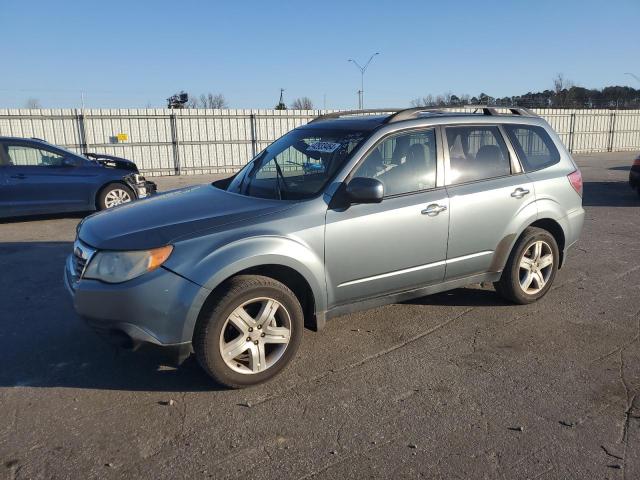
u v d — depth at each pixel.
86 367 4.05
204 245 3.54
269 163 4.72
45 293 5.79
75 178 10.33
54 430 3.23
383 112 5.52
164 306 3.42
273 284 3.71
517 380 3.82
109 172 10.69
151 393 3.67
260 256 3.62
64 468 2.88
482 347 4.38
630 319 4.92
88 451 3.03
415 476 2.81
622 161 25.19
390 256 4.24
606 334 4.60
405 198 4.31
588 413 3.39
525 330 4.70
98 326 3.54
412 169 4.42
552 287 5.85
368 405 3.51
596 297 5.51
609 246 7.72
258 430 3.24
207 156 21.78
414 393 3.66
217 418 3.37
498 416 3.36
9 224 10.09
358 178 3.92
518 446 3.05
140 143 20.56
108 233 3.70
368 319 4.96
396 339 4.54
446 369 4.00
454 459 2.95
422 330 4.71
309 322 4.11
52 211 10.24
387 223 4.17
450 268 4.62
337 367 4.04
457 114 4.86
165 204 4.23
